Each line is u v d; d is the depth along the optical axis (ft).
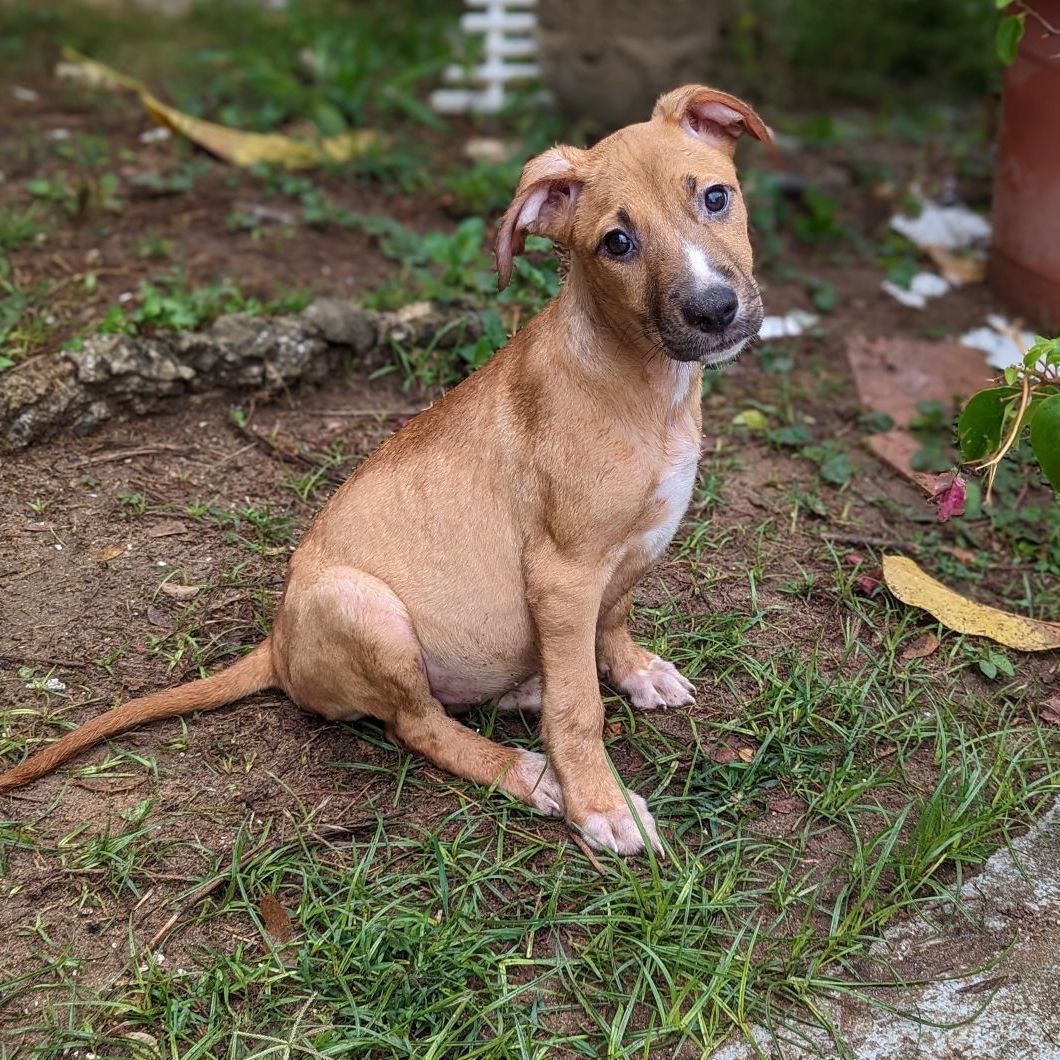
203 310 3.97
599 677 3.24
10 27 6.63
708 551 3.59
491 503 2.87
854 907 2.72
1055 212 4.29
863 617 3.41
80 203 4.53
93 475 3.67
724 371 4.27
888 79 6.82
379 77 6.05
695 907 2.71
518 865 2.81
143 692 3.15
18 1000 2.58
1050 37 4.04
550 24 5.51
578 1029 2.55
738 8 6.71
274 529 3.55
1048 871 2.84
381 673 2.90
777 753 3.05
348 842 2.85
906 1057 2.52
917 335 4.50
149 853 2.81
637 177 2.67
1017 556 3.64
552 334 2.81
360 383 4.07
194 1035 2.54
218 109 5.66
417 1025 2.55
